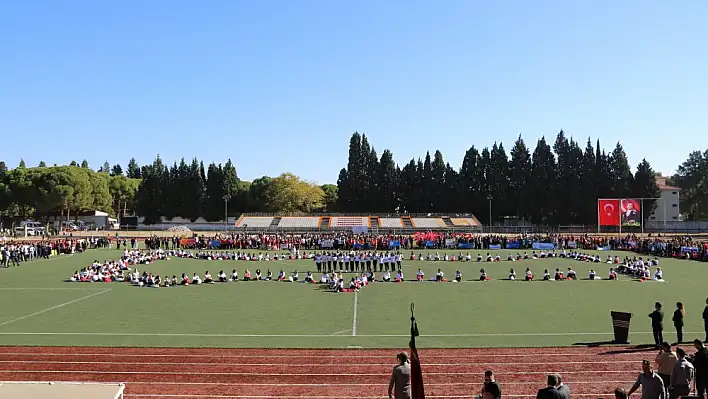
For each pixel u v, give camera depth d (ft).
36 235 336.49
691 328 88.33
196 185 474.08
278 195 479.00
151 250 244.83
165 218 476.13
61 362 71.00
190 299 123.54
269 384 62.28
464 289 139.03
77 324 94.58
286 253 245.24
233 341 81.97
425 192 441.27
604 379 62.69
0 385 38.65
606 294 128.16
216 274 174.29
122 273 170.91
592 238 279.08
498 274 172.65
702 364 51.52
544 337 83.25
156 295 130.21
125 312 106.63
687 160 456.45
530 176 417.08
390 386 45.42
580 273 173.06
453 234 298.56
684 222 391.04
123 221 429.38
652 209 398.01
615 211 288.92
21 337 84.64
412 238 279.69
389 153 461.37
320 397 58.18
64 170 417.49
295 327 91.97
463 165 438.81
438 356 72.90
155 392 59.93
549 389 38.65
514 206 421.59
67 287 144.66
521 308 109.50
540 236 288.10
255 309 109.91
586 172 408.67
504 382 62.13
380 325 93.35
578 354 73.15
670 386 49.78
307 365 69.46
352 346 78.64
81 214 462.60
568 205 406.82
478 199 426.92
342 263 192.44
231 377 64.80
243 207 497.05
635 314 101.50
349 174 463.42
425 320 97.30
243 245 268.82
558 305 112.78
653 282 149.69
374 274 172.96
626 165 403.13
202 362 70.95
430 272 178.50
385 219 388.57
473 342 80.38
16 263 200.34
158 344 80.23
